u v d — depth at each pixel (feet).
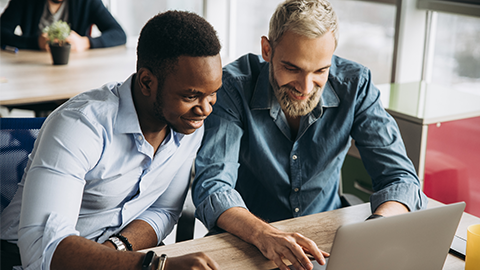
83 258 3.03
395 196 4.24
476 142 6.74
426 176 6.53
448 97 7.43
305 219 4.12
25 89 7.40
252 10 13.69
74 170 3.34
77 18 11.74
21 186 4.03
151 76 3.39
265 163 4.89
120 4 16.56
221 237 3.79
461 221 4.16
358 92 4.88
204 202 4.16
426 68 9.53
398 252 2.99
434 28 9.16
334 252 2.78
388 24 9.59
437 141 6.47
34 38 10.75
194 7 14.62
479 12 7.80
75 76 8.37
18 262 3.86
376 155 4.73
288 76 4.32
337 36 4.26
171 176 4.35
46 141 3.36
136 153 3.88
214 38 3.29
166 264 3.06
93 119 3.56
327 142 4.90
